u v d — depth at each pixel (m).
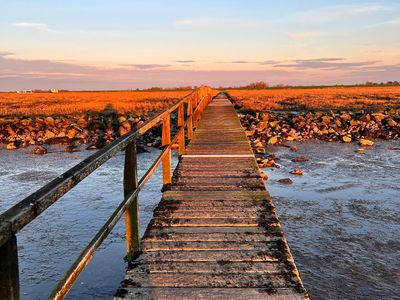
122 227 7.23
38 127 20.95
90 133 20.20
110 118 24.48
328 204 8.39
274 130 19.50
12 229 1.35
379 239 6.59
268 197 5.26
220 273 3.28
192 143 9.52
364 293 4.97
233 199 5.19
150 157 14.16
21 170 12.27
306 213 7.85
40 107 36.09
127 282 3.14
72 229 7.23
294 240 6.58
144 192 9.50
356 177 10.66
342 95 50.59
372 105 33.28
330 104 35.41
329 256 5.99
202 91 18.83
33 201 1.56
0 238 1.27
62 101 47.78
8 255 1.36
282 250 3.71
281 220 7.48
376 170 11.50
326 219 7.52
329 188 9.57
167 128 5.89
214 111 18.45
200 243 3.87
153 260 3.52
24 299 5.00
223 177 6.30
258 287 3.06
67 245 6.56
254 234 4.08
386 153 14.27
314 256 5.99
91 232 7.09
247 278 3.20
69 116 26.69
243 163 7.28
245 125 21.53
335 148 15.52
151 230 4.20
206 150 8.59
